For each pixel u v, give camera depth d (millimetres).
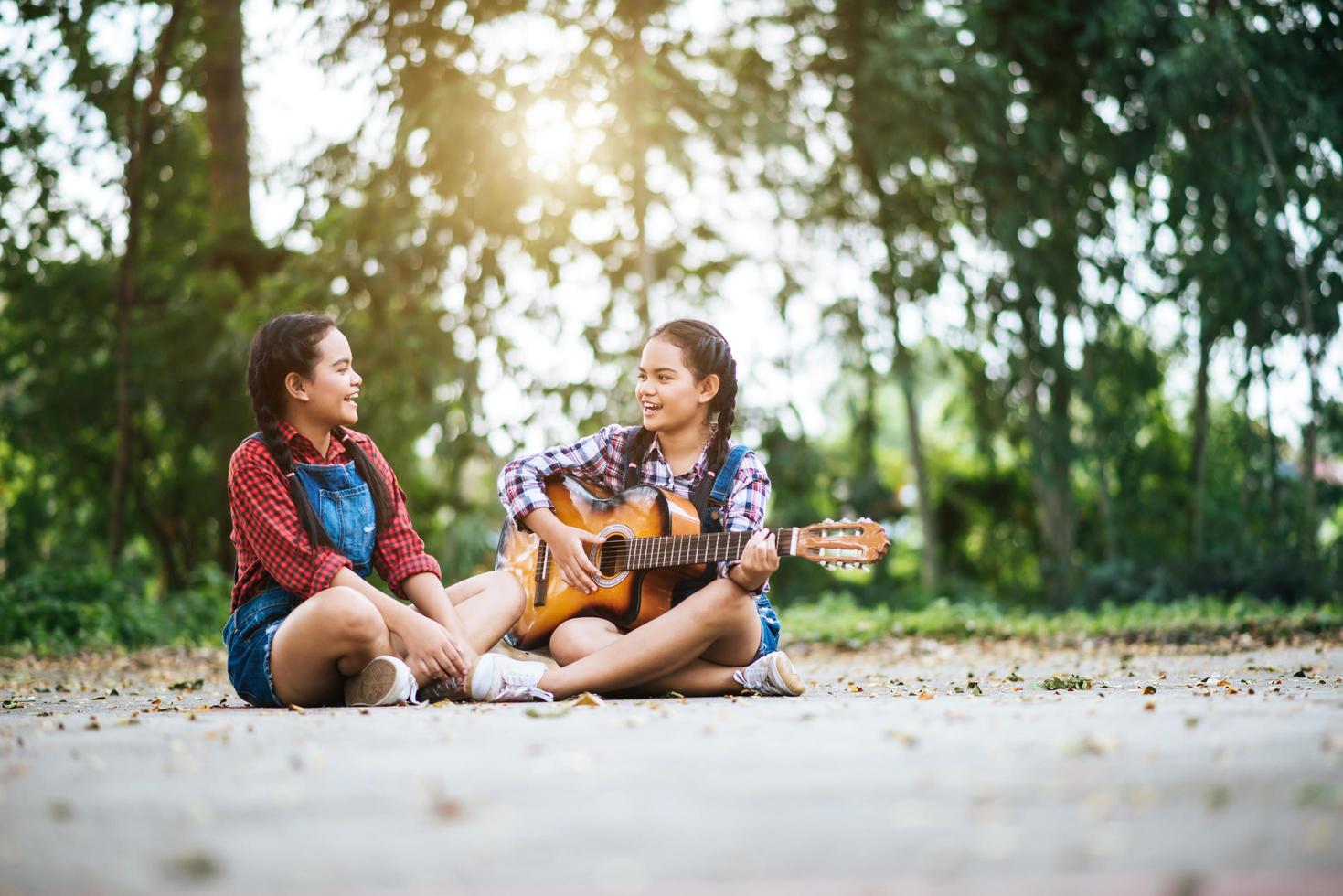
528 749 2324
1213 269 12148
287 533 3697
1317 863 1358
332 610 3514
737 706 3256
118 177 13609
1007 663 6805
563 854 1456
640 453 4160
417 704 3553
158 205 14062
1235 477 12977
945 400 17719
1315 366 12039
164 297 14164
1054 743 2254
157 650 9227
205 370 13477
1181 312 12672
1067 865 1366
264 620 3760
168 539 15305
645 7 12797
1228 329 12352
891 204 14055
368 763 2176
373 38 13141
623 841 1517
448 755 2254
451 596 4035
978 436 14242
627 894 1271
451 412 12883
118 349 13867
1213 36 11734
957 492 17344
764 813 1674
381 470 4020
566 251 13297
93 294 14102
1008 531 17141
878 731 2523
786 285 13938
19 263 13695
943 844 1475
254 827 1634
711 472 4094
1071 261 13266
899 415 19109
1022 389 13750
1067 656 7297
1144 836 1500
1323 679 4359
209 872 1395
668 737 2480
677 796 1799
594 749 2305
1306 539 11945
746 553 3688
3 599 9586
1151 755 2090
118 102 13383
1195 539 13078
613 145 12469
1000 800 1730
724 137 12781
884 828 1567
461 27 13078
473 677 3613
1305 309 12016
